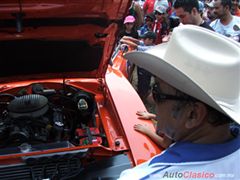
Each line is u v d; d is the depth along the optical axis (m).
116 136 2.19
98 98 2.57
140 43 4.11
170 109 0.97
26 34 2.08
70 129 2.30
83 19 2.04
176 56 1.02
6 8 1.79
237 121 0.91
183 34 1.05
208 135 0.93
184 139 0.96
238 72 0.98
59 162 1.92
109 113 2.45
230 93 0.97
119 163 1.93
